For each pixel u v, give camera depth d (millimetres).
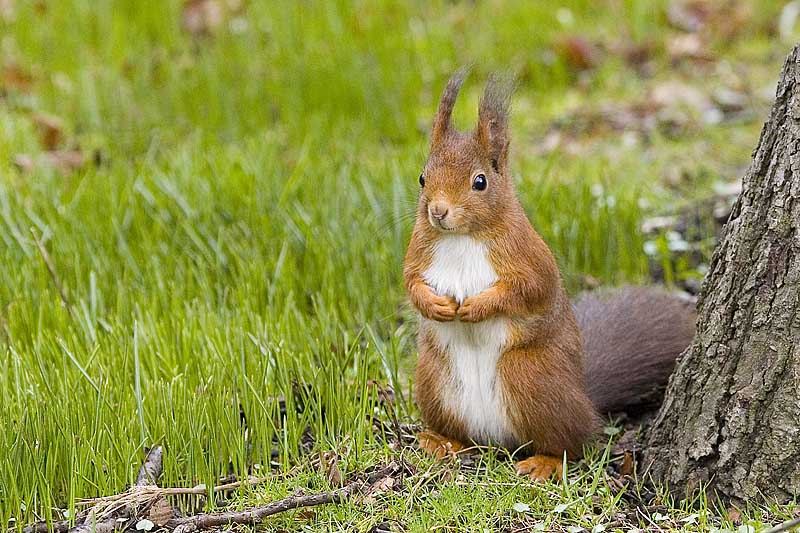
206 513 6906
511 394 7160
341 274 9867
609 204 10930
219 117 14320
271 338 8273
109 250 10289
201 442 7176
